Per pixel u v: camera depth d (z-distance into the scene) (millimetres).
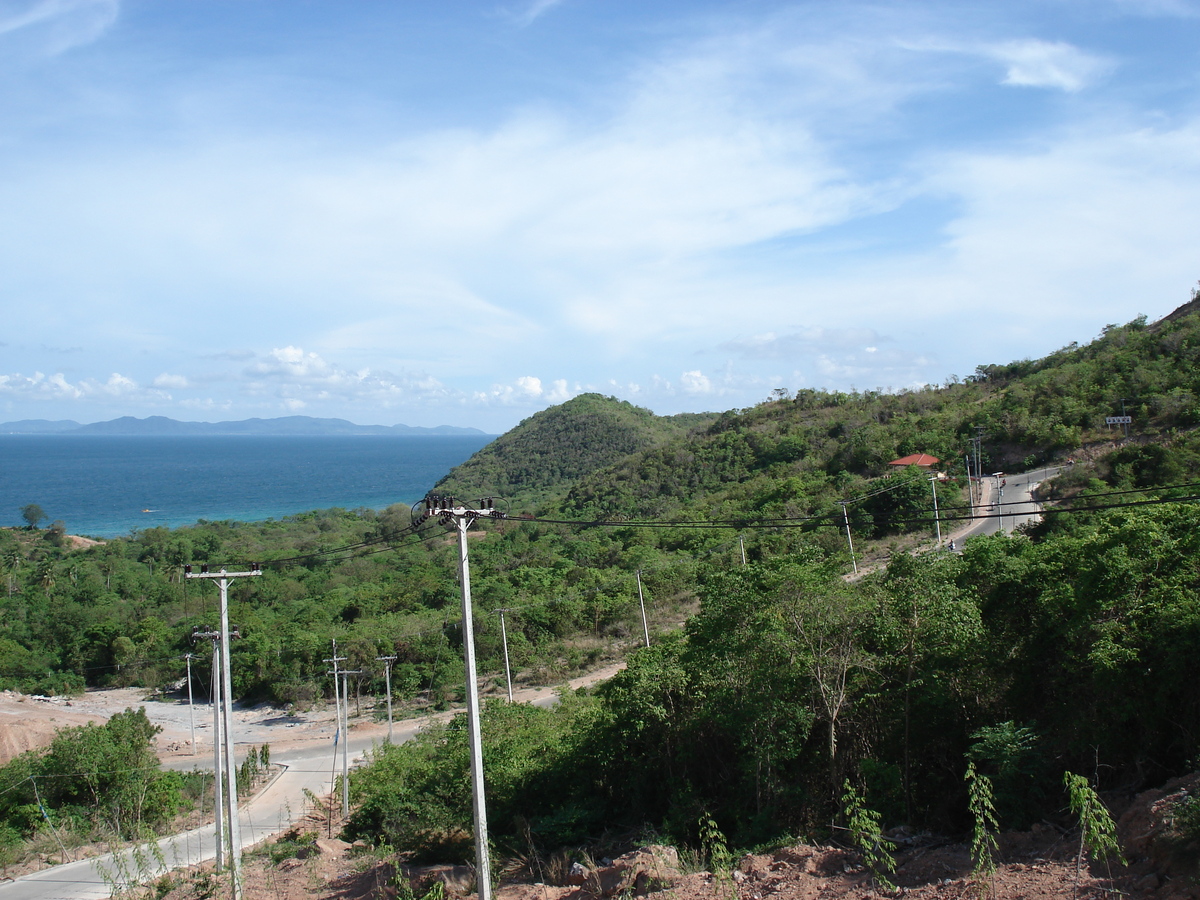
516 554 69812
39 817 27266
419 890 13008
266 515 157875
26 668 55781
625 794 15664
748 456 83062
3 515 159875
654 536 62594
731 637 13688
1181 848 7633
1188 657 10016
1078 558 12633
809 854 10414
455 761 17656
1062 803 10508
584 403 166625
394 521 98438
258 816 29484
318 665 48281
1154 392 57906
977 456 58656
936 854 9750
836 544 44656
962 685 12859
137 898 16234
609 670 41250
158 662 56125
